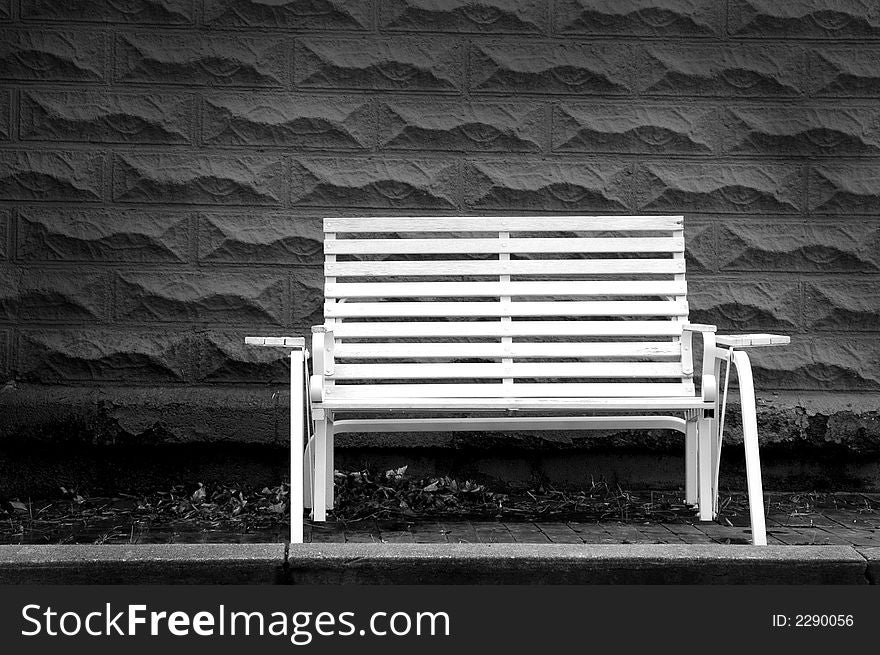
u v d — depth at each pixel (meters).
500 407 3.98
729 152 5.32
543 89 5.27
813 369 5.25
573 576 3.16
